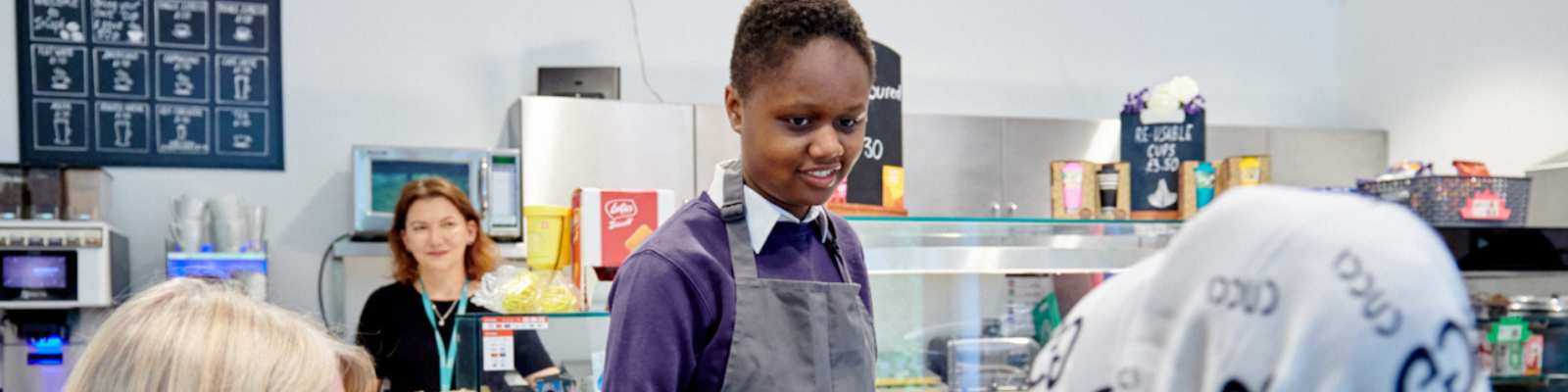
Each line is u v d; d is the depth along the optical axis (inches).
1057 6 172.4
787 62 33.6
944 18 167.2
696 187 142.6
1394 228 14.0
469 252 115.3
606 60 153.4
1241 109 178.9
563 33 152.2
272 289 135.9
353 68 144.4
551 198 135.8
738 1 159.8
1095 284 67.1
